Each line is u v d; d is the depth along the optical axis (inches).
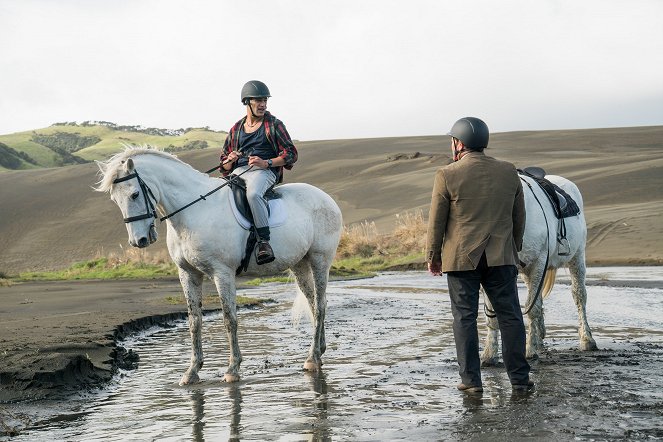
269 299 730.2
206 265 329.1
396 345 406.6
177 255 335.0
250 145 354.9
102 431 240.5
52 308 655.1
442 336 436.5
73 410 273.6
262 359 379.2
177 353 412.2
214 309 635.5
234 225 332.8
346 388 294.4
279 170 359.6
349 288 844.6
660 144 3484.3
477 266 271.7
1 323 526.0
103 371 339.3
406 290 799.7
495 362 334.0
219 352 408.8
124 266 1352.1
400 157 2913.4
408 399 269.1
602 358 339.6
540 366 323.6
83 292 869.8
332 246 374.0
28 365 317.4
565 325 467.8
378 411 252.2
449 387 287.6
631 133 3966.5
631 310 536.1
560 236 354.9
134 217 316.5
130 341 470.0
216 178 348.8
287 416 250.8
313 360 343.3
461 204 274.4
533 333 344.2
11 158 6131.9
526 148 3501.5
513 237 282.5
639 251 1051.3
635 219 1246.3
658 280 756.6
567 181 394.6
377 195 2156.7
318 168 2970.0
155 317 567.5
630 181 1684.3
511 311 276.2
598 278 806.5
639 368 312.3
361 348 400.2
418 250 1298.0
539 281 344.5
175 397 291.7
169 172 327.3
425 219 1622.8
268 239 336.5
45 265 1857.8
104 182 317.4
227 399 283.6
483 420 233.1
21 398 294.4
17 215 2517.2
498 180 274.4
